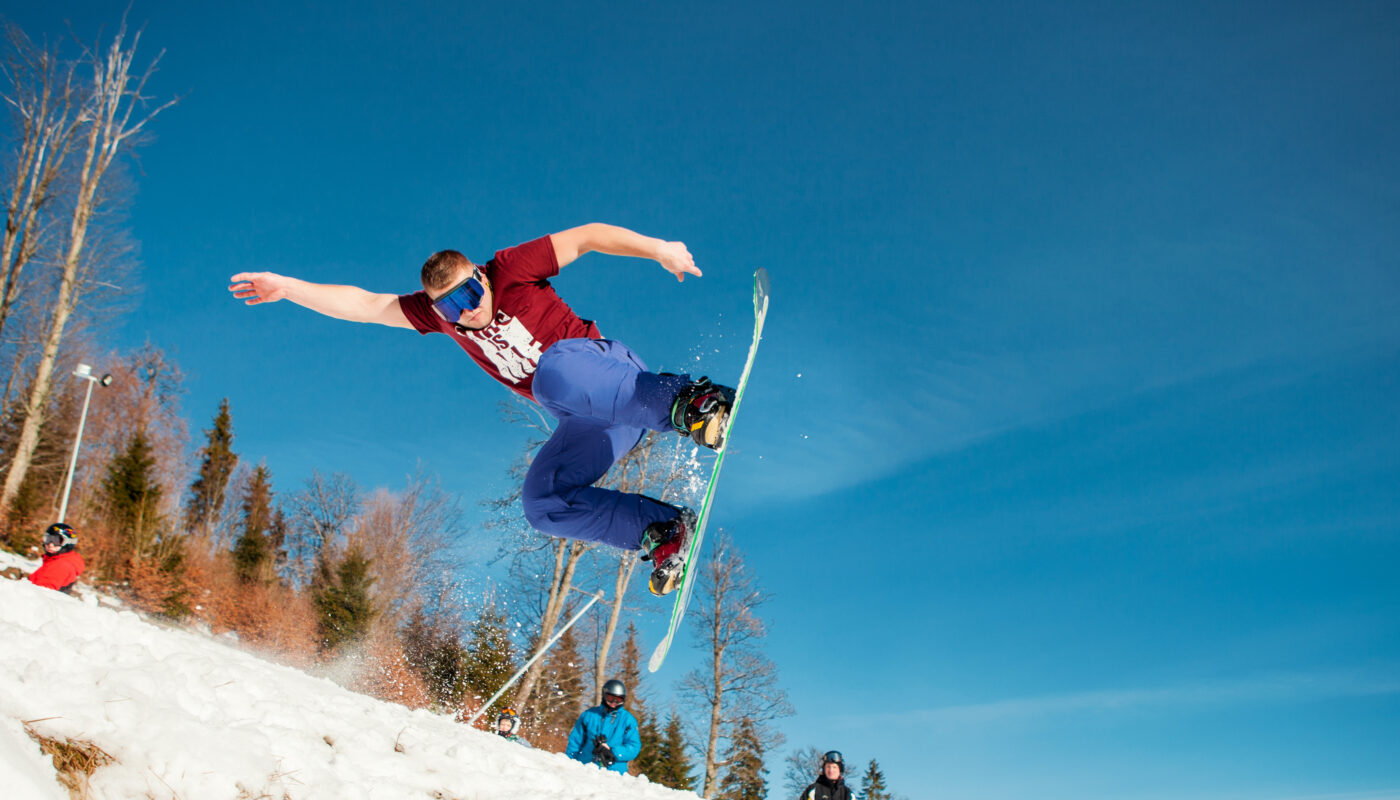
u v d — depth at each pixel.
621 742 7.87
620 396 3.41
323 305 3.82
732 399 3.39
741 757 25.73
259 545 28.00
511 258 3.43
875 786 36.44
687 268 3.50
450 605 26.36
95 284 26.97
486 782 3.46
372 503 31.22
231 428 42.91
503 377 3.68
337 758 2.96
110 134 27.12
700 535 3.78
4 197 26.00
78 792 2.17
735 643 25.05
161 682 2.76
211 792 2.40
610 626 22.25
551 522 3.86
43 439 29.95
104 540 20.25
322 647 22.58
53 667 2.61
